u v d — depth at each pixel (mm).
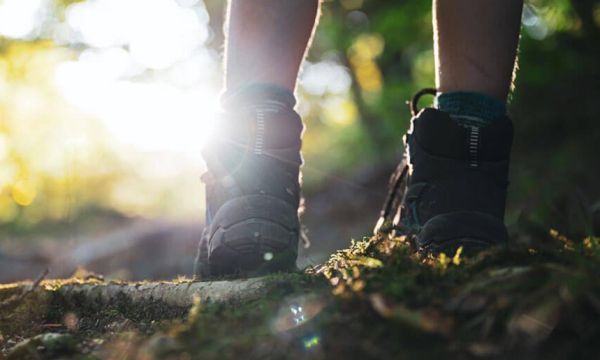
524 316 1068
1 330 1778
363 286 1258
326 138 15297
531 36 7312
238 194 1707
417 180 1700
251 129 1713
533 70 7188
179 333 1236
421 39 9836
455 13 1684
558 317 1058
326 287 1387
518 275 1193
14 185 9492
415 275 1291
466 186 1650
